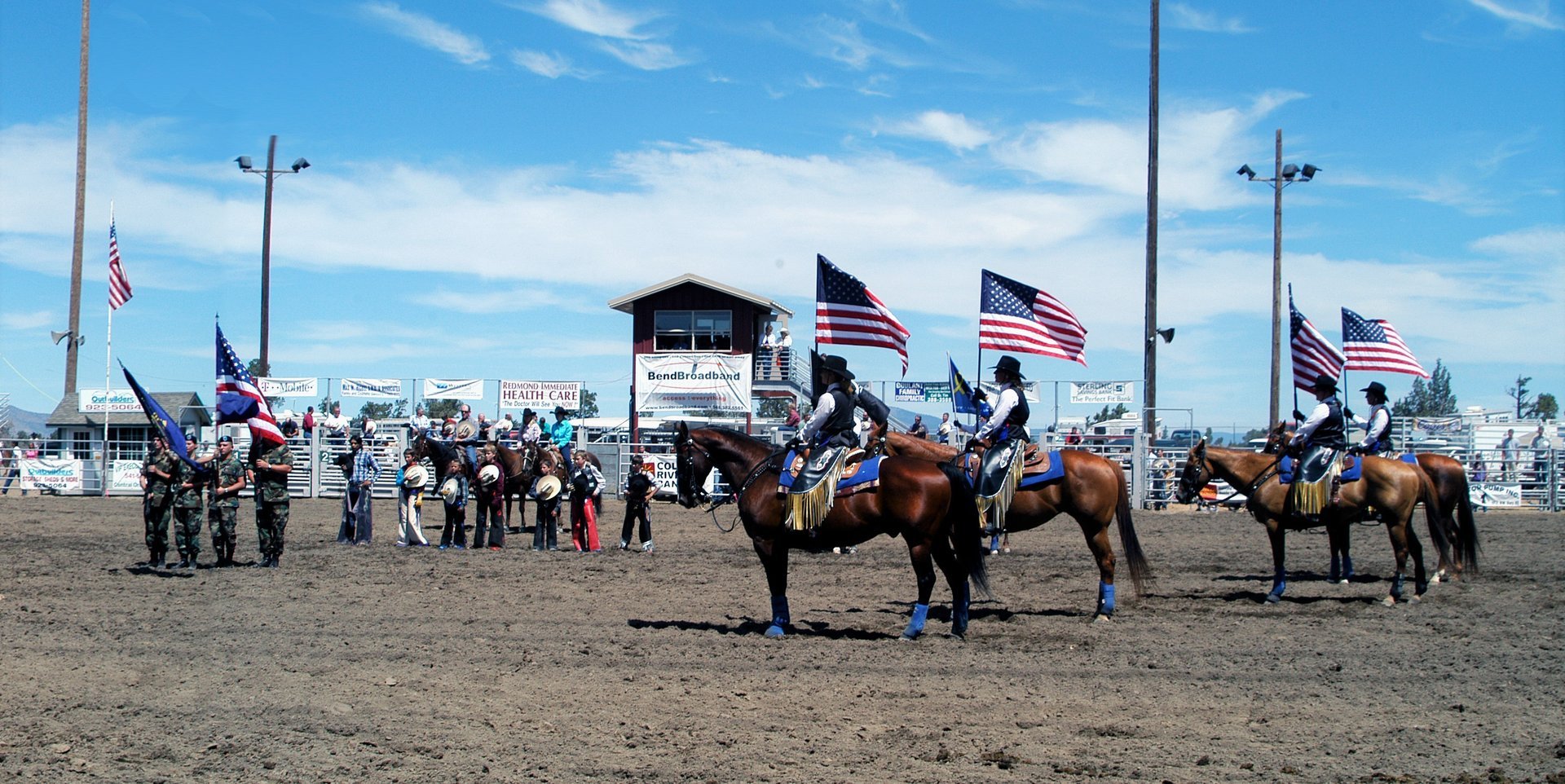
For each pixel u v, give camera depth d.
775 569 12.58
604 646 11.80
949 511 12.38
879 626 13.23
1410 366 26.14
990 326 20.86
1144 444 33.38
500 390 37.28
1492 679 10.46
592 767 7.68
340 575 17.28
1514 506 35.06
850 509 12.23
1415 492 15.04
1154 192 35.53
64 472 37.00
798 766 7.75
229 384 20.59
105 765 7.64
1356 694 9.88
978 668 10.83
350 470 22.70
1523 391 73.62
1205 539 24.38
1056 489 13.66
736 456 12.89
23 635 12.12
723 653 11.52
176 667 10.61
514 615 13.72
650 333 42.81
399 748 8.06
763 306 42.69
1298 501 14.89
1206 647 11.88
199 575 17.16
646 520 21.56
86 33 39.09
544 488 21.77
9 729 8.48
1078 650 11.71
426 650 11.50
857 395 12.83
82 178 39.50
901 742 8.32
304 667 10.69
